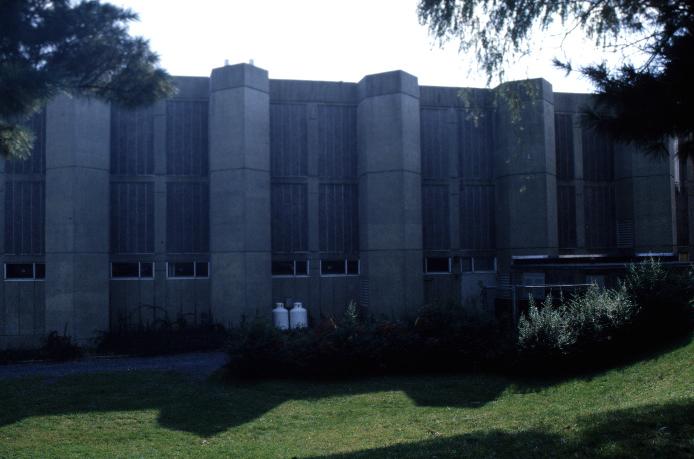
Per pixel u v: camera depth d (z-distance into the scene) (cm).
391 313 2127
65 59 1044
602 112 798
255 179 2144
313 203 2327
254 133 2150
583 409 1078
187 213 2253
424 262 2377
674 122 720
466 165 2423
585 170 2497
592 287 1602
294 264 2312
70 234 1980
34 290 2108
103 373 1612
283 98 2317
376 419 1177
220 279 2122
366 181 2220
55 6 1005
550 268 1912
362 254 2278
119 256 2194
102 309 2059
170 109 2255
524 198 2292
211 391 1415
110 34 1069
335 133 2359
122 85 1124
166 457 960
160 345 1972
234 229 2108
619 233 2477
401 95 2180
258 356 1534
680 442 679
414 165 2219
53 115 2033
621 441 714
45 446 1036
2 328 2089
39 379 1549
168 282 2225
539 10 1037
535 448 748
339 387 1458
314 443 1012
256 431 1117
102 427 1148
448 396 1343
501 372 1527
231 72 2139
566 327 1465
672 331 1442
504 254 2350
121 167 2211
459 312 1697
